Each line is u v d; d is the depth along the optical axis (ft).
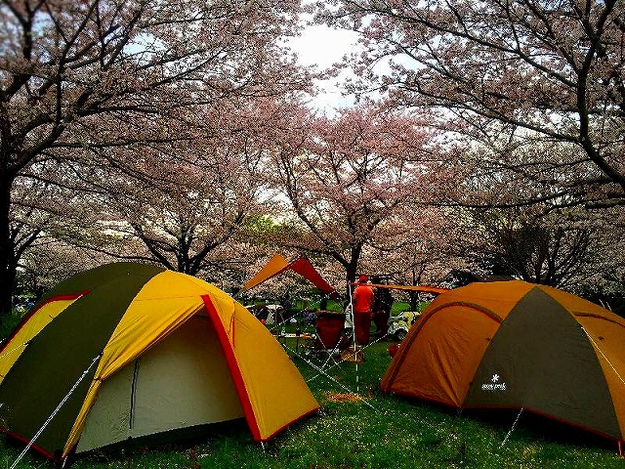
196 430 17.65
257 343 19.15
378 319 47.47
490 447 17.49
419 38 24.80
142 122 29.63
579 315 20.29
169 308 17.21
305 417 19.90
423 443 17.72
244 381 17.29
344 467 15.46
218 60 27.50
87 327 16.81
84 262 72.90
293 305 71.61
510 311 20.72
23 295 101.35
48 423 15.15
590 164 28.17
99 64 23.47
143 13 22.89
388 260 57.52
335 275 63.41
